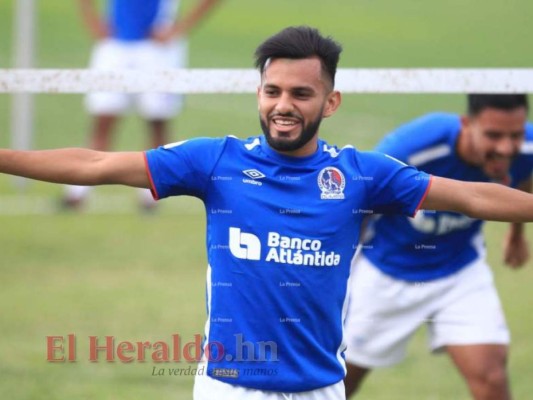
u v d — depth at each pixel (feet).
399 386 71.26
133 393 66.80
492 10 284.82
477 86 53.98
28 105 136.56
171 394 67.05
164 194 42.32
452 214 56.18
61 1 260.83
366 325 59.00
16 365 71.20
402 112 179.83
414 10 283.18
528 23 267.80
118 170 41.65
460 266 57.77
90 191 127.85
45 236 108.88
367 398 68.49
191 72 53.57
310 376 42.50
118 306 86.17
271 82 41.42
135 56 124.26
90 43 216.74
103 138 122.72
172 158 42.24
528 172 58.13
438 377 73.36
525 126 57.11
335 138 157.79
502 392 55.77
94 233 111.04
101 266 98.94
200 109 178.09
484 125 54.70
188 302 87.97
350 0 293.43
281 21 258.37
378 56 220.64
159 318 82.79
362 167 42.86
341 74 53.83
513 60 222.48
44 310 84.43
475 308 57.00
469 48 234.99
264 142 43.09
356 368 59.88
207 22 250.98
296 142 41.55
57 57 201.87
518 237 63.21
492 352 55.98
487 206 42.32
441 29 258.57
